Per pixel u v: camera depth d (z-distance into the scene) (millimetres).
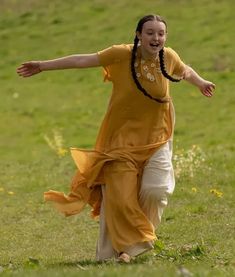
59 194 21156
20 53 72750
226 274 17047
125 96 20594
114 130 20906
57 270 18344
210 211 27812
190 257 21062
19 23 79312
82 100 60781
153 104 20641
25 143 50562
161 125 20922
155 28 20250
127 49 20500
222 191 30391
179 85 61062
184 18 75000
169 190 20750
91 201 21312
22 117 57312
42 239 25766
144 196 20688
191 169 32656
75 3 81938
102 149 21031
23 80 67000
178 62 21141
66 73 67688
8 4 83500
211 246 22844
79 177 21172
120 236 20344
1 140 51625
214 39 69875
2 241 25578
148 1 79812
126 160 20594
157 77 20562
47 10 81188
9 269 19375
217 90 59531
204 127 50844
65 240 25438
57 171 36188
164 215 27328
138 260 20547
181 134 48812
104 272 16703
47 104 60312
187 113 54750
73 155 20984
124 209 20297
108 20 76625
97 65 20594
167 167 20750
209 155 36500
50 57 70812
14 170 37250
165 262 20344
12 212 29547
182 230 25422
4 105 60531
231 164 34375
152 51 20344
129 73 20500
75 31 75312
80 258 22453
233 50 67188
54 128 54125
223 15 74938
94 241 25109
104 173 20828
